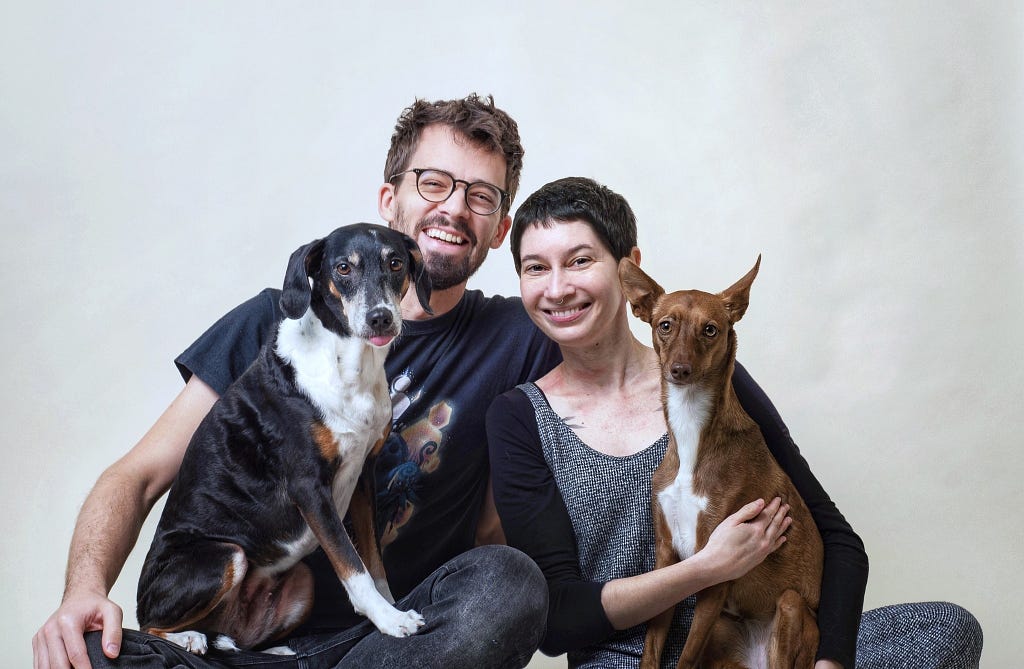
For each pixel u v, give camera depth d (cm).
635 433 298
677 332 267
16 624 433
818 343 462
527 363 335
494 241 350
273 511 273
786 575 268
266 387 278
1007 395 454
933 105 466
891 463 455
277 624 283
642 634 283
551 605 272
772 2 474
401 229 335
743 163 471
